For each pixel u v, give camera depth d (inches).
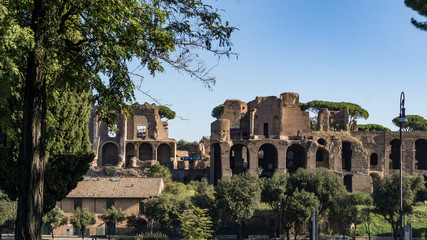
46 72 703.7
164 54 719.7
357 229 2928.2
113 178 3240.7
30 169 651.5
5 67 635.5
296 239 2967.5
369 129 5600.4
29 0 646.5
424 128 5447.8
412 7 1316.4
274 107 4133.9
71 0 648.4
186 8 717.9
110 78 735.7
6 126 761.6
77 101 1154.7
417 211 3088.1
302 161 4020.7
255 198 2802.7
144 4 687.1
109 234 2780.5
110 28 652.1
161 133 4520.2
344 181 4126.5
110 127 820.0
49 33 666.2
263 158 4261.8
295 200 2790.4
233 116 4800.7
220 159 3905.0
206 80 728.3
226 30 724.7
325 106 5438.0
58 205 3024.1
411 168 4185.5
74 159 1109.1
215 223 2723.9
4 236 2866.6
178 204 2748.5
